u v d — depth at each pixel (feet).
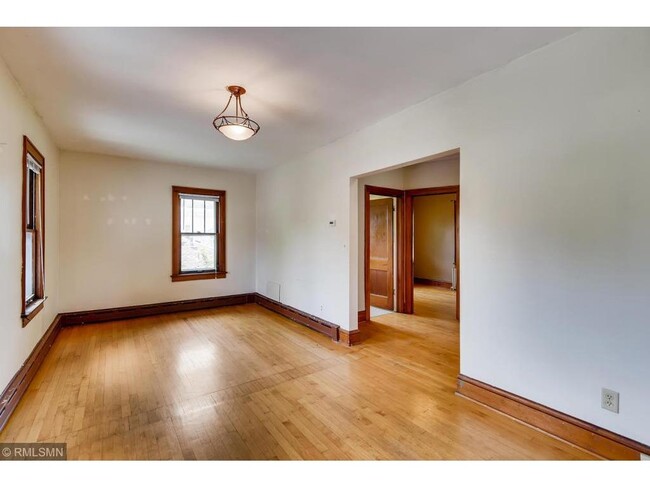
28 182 10.64
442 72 7.73
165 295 17.16
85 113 10.18
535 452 6.16
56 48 6.64
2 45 6.53
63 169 14.46
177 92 8.70
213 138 12.75
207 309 18.26
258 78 7.95
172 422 7.18
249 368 10.18
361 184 15.78
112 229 15.65
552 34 6.30
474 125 8.02
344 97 9.05
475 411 7.63
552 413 6.64
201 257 18.47
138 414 7.49
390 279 18.37
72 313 14.69
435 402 8.08
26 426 6.97
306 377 9.53
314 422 7.20
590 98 6.10
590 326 6.15
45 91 8.63
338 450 6.25
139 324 15.05
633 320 5.65
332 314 13.26
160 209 16.93
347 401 8.14
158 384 9.03
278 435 6.72
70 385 8.92
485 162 7.79
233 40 6.39
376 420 7.28
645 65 5.48
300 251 15.56
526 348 7.10
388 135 10.52
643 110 5.51
